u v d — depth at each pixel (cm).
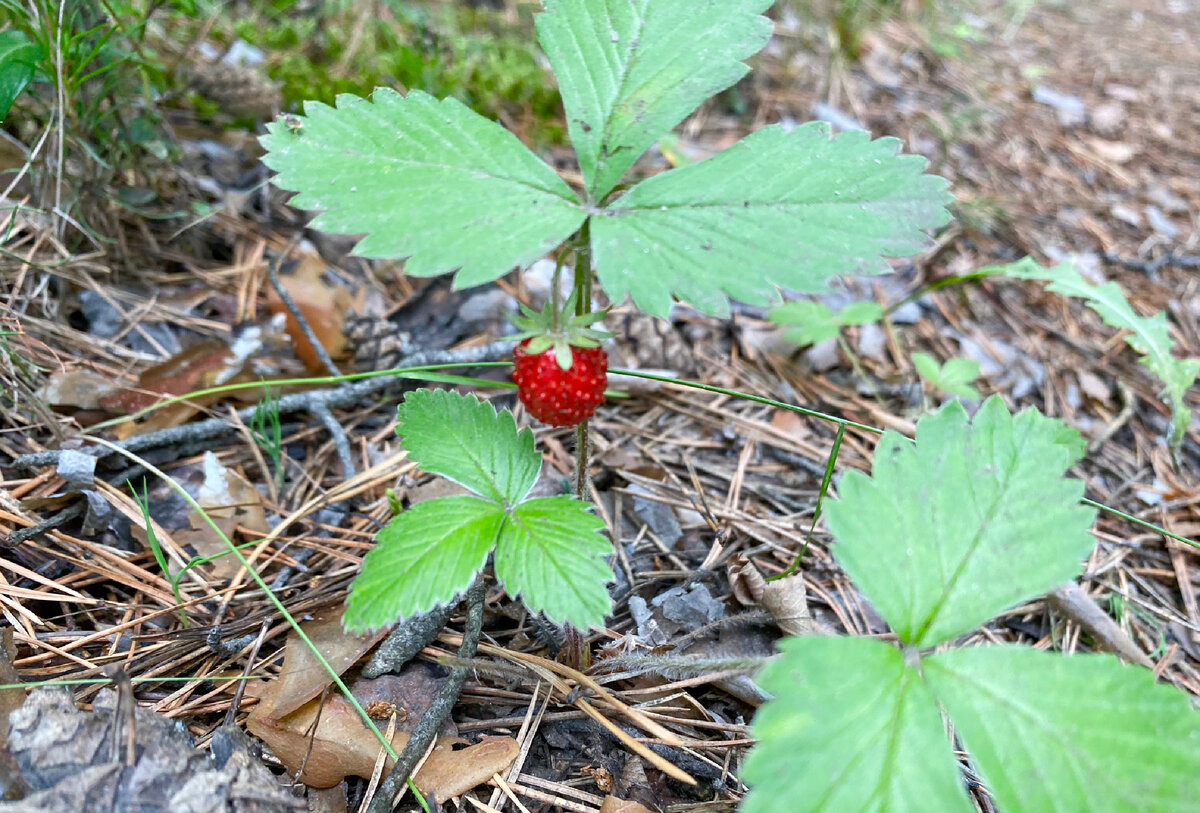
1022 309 24
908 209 10
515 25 31
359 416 18
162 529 15
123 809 10
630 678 13
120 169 19
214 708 13
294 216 22
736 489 18
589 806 12
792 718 9
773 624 15
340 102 11
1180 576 17
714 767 13
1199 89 39
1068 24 47
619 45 11
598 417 19
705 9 12
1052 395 22
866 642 10
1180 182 31
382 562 11
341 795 12
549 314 11
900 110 33
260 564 15
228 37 25
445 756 12
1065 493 10
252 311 19
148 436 16
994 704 9
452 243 10
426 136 11
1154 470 20
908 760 9
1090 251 27
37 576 14
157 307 19
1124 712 9
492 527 11
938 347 23
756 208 10
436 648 14
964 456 11
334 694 12
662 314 9
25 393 15
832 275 10
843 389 21
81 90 18
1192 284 26
